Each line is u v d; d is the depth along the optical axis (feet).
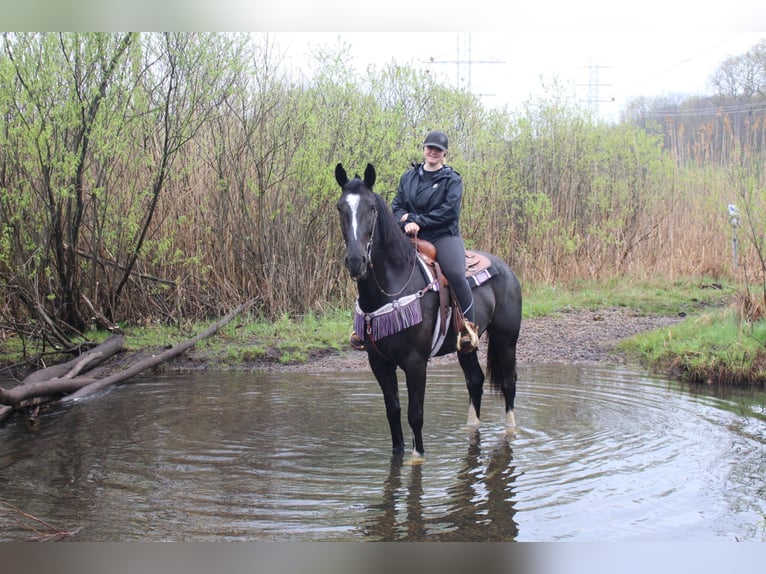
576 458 17.10
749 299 30.17
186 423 20.67
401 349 16.66
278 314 35.22
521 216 46.14
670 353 28.86
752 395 23.67
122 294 34.22
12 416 21.91
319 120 35.83
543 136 47.44
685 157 51.57
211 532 13.19
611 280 45.65
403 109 39.42
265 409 22.29
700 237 48.83
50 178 27.53
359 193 15.47
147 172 33.40
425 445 18.35
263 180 35.63
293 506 14.33
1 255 27.96
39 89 26.25
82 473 16.40
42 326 28.99
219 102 31.89
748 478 15.67
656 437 18.75
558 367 28.96
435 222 17.75
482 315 19.19
